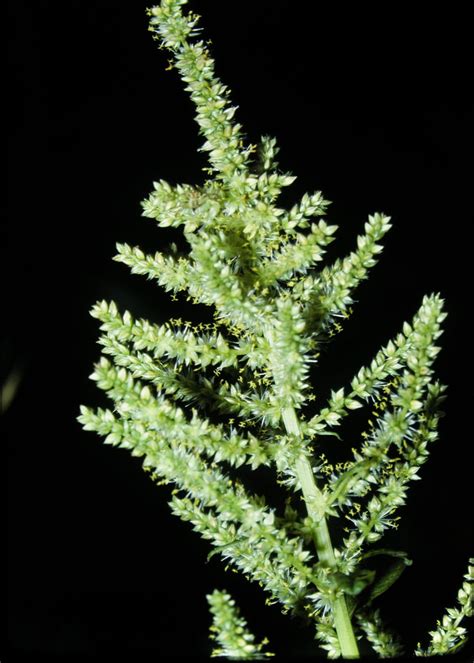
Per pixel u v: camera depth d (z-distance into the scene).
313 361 0.29
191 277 0.29
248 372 0.30
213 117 0.29
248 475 0.41
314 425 0.29
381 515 0.29
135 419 0.28
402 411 0.29
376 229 0.29
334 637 0.29
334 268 0.30
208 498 0.28
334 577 0.28
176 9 0.29
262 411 0.29
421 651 0.29
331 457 0.44
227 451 0.28
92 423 0.28
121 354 0.29
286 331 0.28
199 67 0.29
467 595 0.29
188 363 0.29
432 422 0.29
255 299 0.29
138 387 0.28
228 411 0.29
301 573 0.28
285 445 0.29
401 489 0.29
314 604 0.29
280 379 0.29
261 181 0.29
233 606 0.26
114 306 0.29
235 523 0.30
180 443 0.28
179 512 0.28
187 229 0.29
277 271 0.29
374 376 0.29
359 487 0.29
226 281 0.28
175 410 0.28
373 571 0.28
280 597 0.28
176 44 0.29
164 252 0.30
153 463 0.28
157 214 0.29
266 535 0.28
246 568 0.28
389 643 0.29
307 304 0.29
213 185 0.29
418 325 0.29
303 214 0.30
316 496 0.29
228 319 0.29
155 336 0.29
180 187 0.29
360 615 0.29
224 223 0.29
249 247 0.29
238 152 0.29
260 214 0.29
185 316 0.52
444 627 0.29
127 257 0.29
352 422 0.45
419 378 0.28
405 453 0.29
